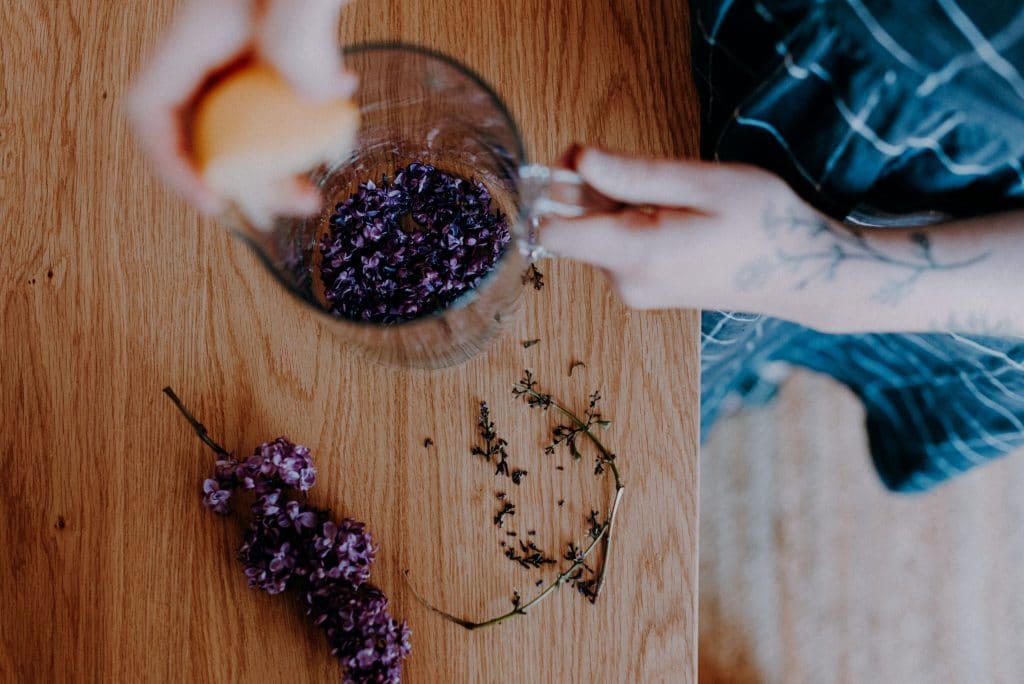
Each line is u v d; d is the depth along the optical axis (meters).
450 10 0.58
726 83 0.56
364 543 0.56
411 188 0.57
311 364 0.58
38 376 0.58
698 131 0.58
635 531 0.58
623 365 0.58
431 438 0.58
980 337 0.66
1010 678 0.94
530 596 0.58
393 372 0.58
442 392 0.58
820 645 0.95
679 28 0.58
